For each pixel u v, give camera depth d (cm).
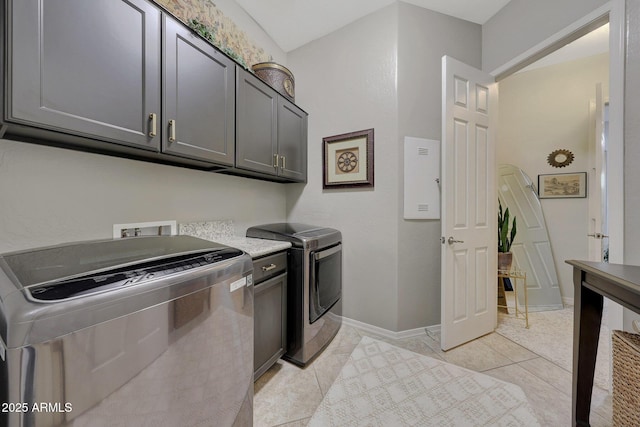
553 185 291
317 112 249
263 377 162
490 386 153
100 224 125
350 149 231
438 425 126
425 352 190
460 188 199
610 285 98
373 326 222
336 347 197
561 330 224
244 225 217
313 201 252
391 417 131
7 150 98
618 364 106
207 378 90
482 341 205
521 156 306
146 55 110
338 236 217
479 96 212
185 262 89
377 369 170
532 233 294
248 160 173
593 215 255
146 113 111
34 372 54
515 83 308
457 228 197
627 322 134
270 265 159
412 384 155
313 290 177
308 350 175
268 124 192
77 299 60
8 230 98
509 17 209
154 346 74
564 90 287
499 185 311
